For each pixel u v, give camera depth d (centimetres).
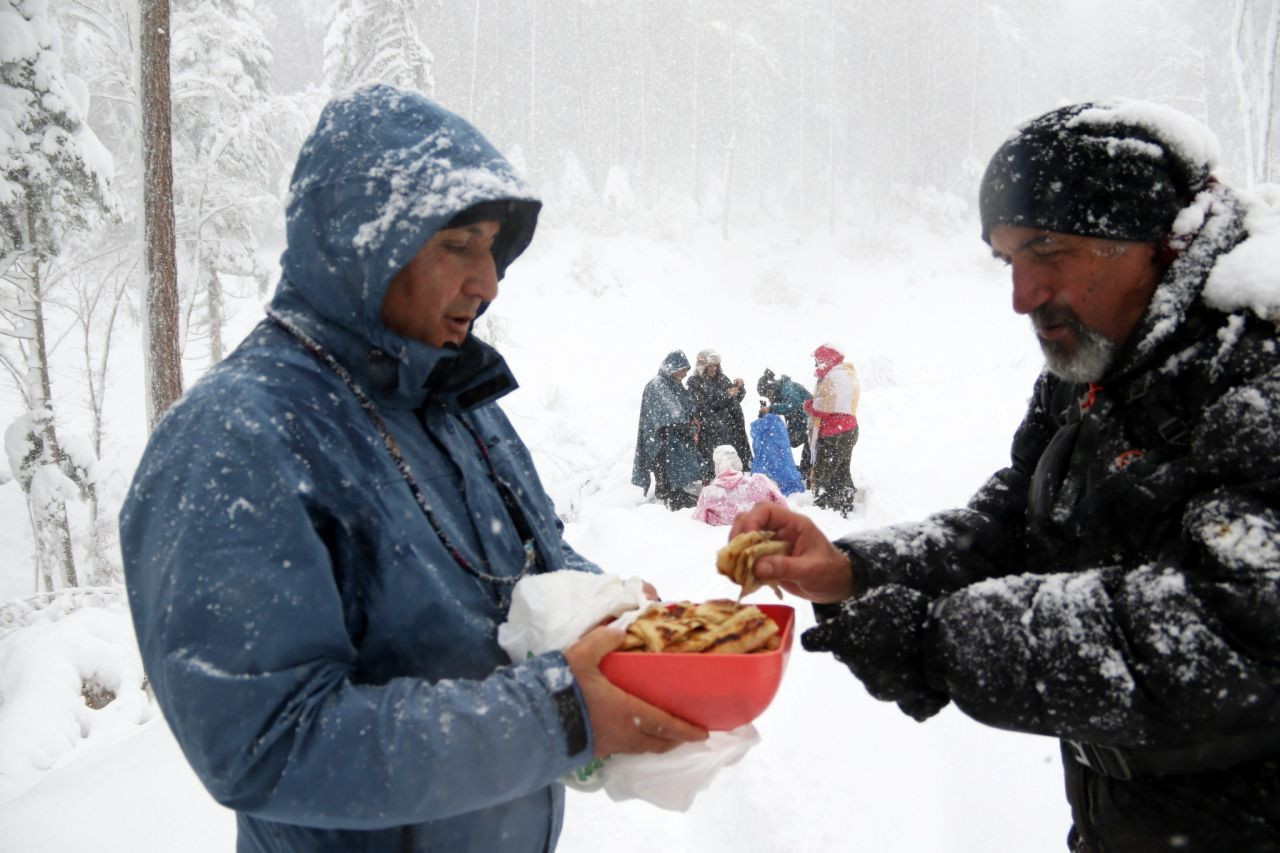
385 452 142
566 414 2583
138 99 810
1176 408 135
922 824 292
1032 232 142
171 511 123
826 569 168
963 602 140
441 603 140
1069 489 155
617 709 129
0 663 693
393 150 139
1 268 1102
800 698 386
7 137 1014
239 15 2053
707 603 154
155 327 817
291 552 123
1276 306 127
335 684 124
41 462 1197
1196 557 126
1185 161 138
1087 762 154
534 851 160
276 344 143
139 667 715
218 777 118
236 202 1845
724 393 1035
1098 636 123
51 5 1298
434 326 149
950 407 1741
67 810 322
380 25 2228
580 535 735
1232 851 133
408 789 117
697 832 312
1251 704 116
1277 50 1925
